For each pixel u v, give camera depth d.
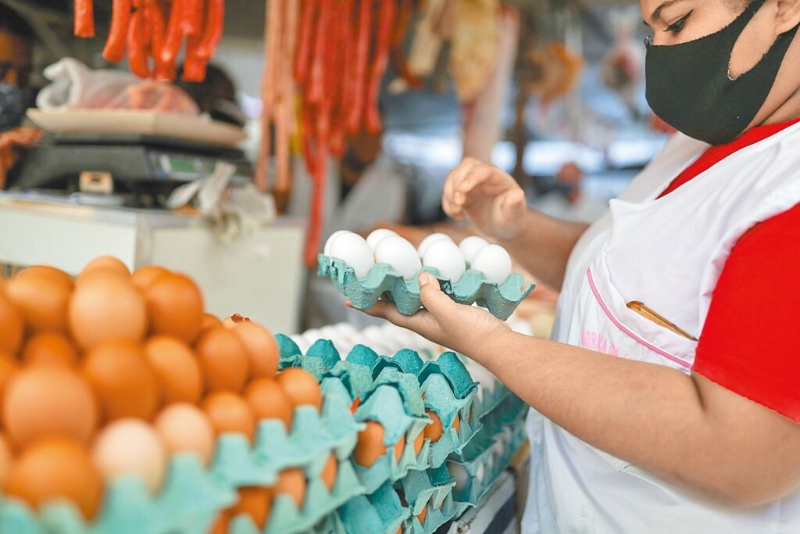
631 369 0.75
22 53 1.92
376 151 3.65
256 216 2.03
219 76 2.49
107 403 0.52
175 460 0.51
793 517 0.80
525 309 2.23
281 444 0.60
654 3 0.88
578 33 4.03
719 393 0.69
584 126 4.73
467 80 3.13
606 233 1.06
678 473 0.71
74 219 1.71
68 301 0.59
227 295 2.03
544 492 1.09
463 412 0.89
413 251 0.95
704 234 0.83
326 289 2.81
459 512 0.97
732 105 0.86
